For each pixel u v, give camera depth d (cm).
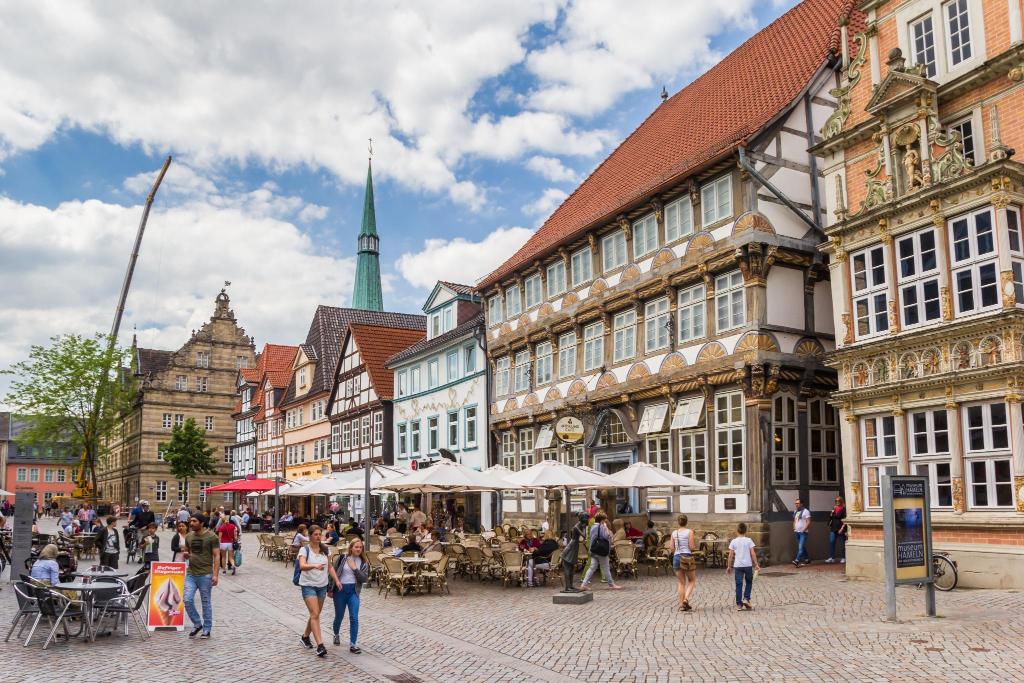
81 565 2892
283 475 6769
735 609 1569
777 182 2517
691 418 2636
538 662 1171
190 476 7062
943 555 1741
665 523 2731
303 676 1112
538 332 3522
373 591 2106
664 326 2800
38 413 6153
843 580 1953
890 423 1925
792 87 2700
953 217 1806
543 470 2280
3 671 1153
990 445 1709
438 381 4472
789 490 2420
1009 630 1220
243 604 1870
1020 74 1759
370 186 15325
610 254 3102
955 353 1777
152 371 8781
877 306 1972
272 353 7506
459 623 1550
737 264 2495
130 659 1233
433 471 2303
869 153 2059
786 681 1001
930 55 1978
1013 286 1681
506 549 2200
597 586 2036
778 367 2409
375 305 15125
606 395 3038
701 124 3162
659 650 1218
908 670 1023
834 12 2942
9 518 6456
